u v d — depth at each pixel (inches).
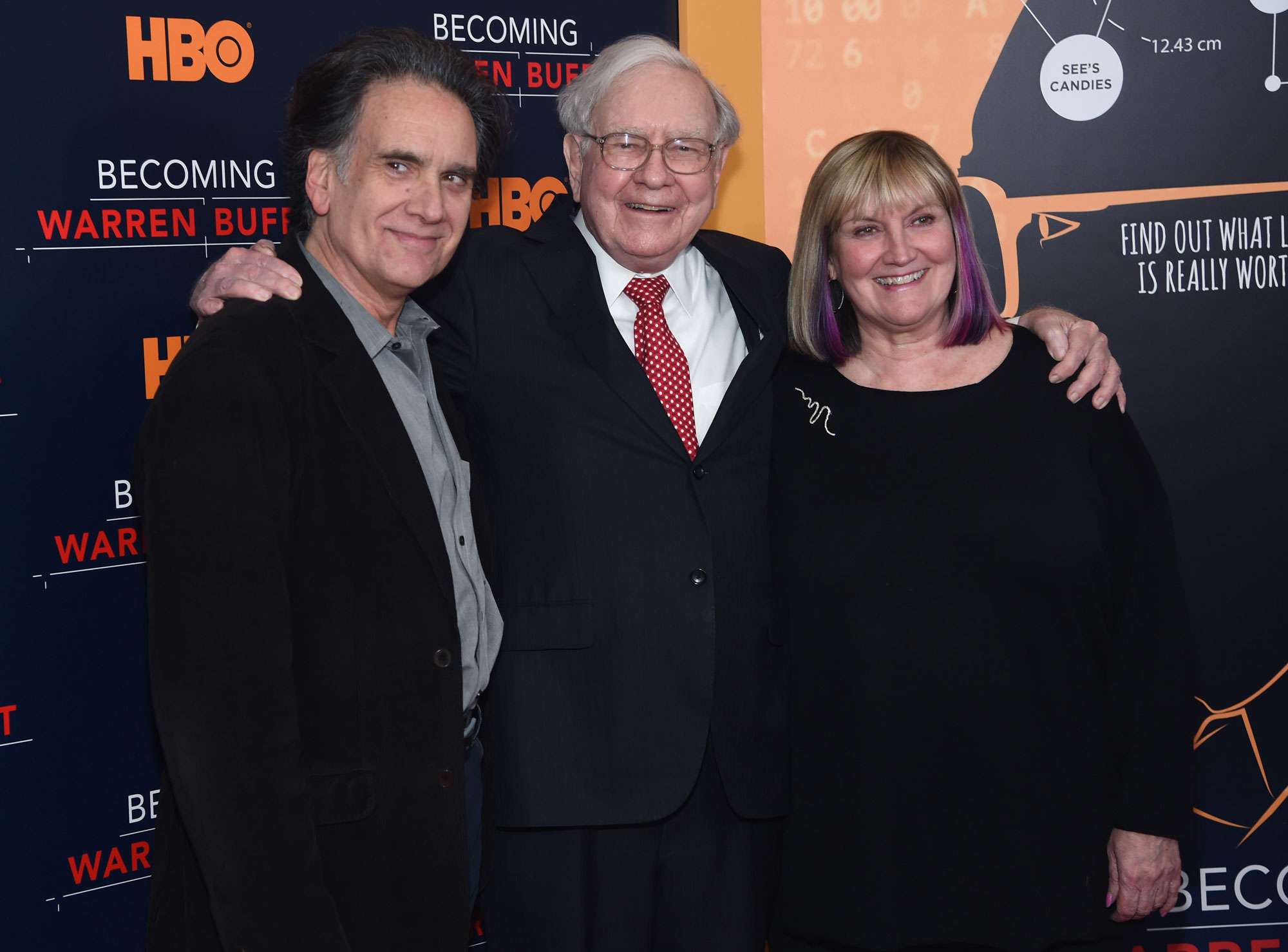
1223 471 106.8
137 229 86.0
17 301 81.4
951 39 106.5
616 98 76.6
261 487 55.6
